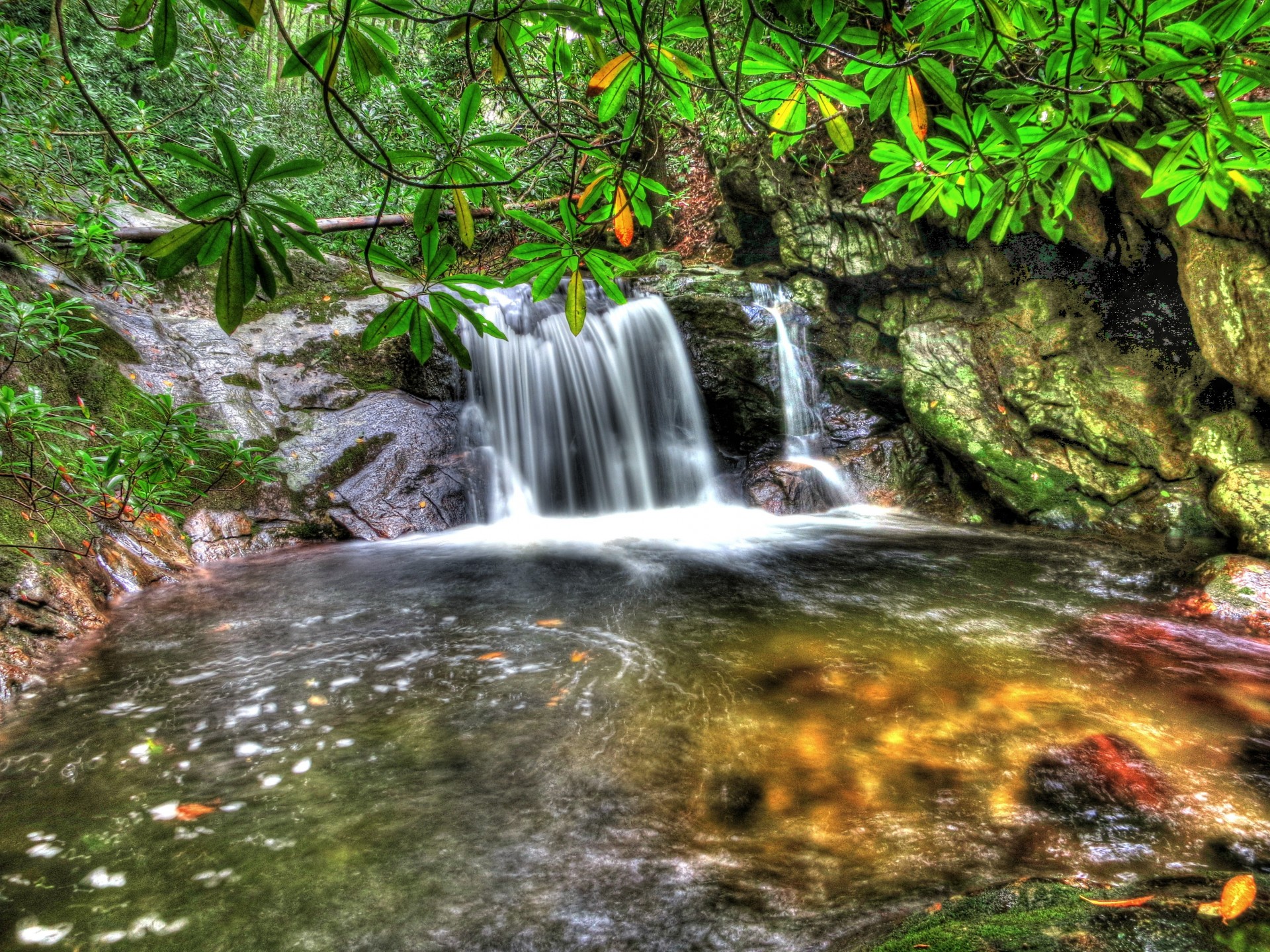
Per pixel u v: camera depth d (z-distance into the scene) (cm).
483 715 246
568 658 301
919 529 579
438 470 600
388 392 621
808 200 684
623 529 598
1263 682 273
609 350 709
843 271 686
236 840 177
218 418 516
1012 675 279
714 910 150
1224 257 452
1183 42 114
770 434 712
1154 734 231
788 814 186
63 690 270
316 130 931
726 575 445
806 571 452
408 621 352
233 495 505
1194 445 497
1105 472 538
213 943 144
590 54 135
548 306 726
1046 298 599
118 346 491
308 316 629
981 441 584
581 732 234
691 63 116
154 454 311
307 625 347
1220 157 139
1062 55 127
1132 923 116
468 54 100
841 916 145
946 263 651
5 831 181
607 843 175
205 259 88
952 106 119
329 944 144
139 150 430
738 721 240
